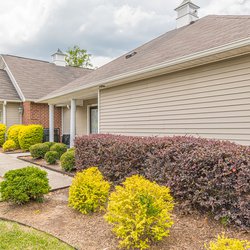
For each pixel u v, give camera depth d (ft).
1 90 46.11
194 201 11.42
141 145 15.10
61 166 23.39
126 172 15.96
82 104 43.14
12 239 9.93
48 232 10.53
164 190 10.52
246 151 10.49
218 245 7.39
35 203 14.07
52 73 55.77
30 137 37.93
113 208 9.55
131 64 26.23
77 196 12.78
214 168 10.74
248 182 9.76
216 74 17.31
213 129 17.47
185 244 9.20
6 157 32.89
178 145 12.85
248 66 15.55
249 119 15.46
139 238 9.18
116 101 27.02
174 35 31.22
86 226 11.07
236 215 10.02
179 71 19.92
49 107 43.27
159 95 21.76
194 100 18.80
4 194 13.25
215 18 28.63
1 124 44.57
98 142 18.29
